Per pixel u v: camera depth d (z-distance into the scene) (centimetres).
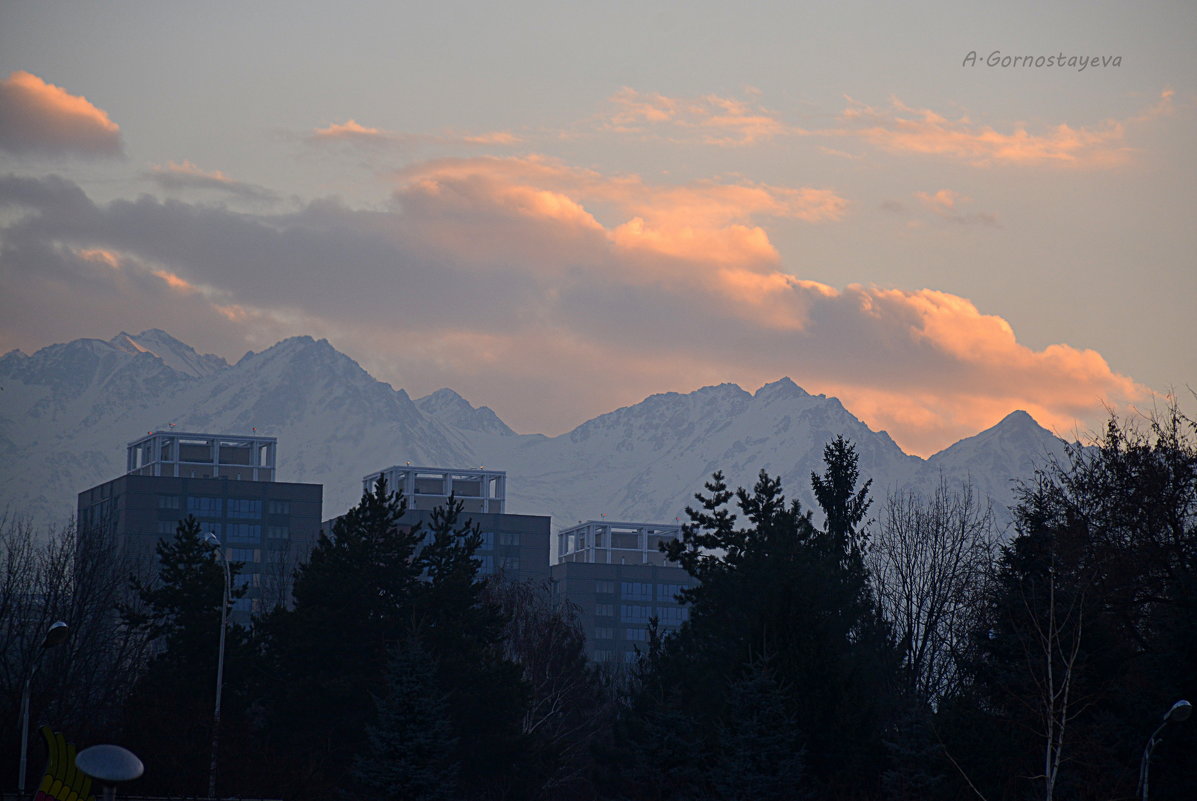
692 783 9269
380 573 12631
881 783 8769
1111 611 9750
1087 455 10725
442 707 10319
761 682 8806
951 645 12469
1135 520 10100
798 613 9381
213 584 13100
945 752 7981
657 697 10938
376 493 13062
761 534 12100
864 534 12644
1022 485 10681
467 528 14112
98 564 15475
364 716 11844
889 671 11681
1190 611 8425
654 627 12619
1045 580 9144
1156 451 10325
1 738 10869
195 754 10888
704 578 12269
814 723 8975
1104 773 8262
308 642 12088
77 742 11000
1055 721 7431
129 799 10481
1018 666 8931
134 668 14462
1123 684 8719
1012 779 8394
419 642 10494
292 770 11050
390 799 10069
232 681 12419
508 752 11969
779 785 8638
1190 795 8106
